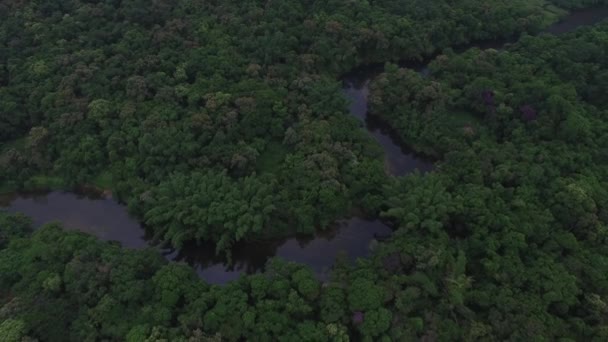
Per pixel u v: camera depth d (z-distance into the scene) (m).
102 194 89.44
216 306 65.25
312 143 88.88
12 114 93.44
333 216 83.25
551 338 63.19
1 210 86.44
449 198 78.06
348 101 98.00
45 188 90.44
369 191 84.81
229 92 95.56
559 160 84.12
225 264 81.69
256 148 89.44
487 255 71.88
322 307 66.06
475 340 63.41
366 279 68.69
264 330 63.12
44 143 90.56
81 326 64.38
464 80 103.38
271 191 81.25
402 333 62.97
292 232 82.75
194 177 82.06
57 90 95.81
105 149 89.50
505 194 79.88
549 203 78.81
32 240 75.44
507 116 93.94
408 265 71.31
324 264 80.69
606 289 68.06
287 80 100.94
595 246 74.25
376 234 84.00
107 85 96.94
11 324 61.62
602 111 95.56
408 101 99.69
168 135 87.44
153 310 65.12
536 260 71.25
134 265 70.44
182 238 78.38
